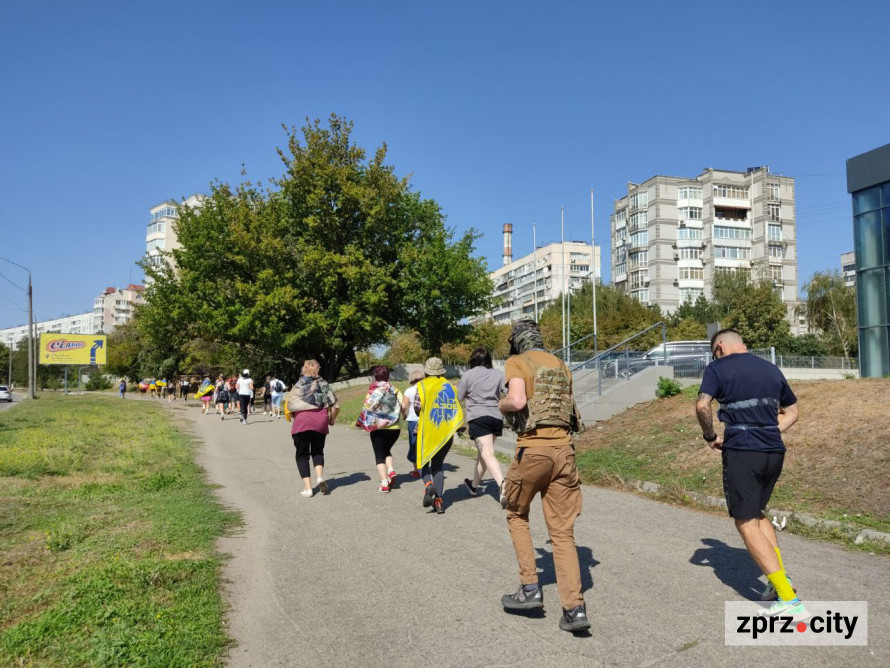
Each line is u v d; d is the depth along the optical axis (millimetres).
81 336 68188
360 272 31969
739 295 60094
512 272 129375
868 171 21125
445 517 6770
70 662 3283
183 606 4059
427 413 7078
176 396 47969
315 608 4176
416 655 3449
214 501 7656
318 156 32844
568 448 3809
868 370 21281
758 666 3244
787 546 5551
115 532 5938
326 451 12336
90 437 14156
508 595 4039
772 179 83750
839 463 7035
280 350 33594
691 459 8523
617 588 4461
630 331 59438
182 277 34500
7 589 4430
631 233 88500
